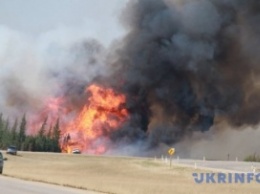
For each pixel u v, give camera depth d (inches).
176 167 2197.3
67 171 2082.9
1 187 896.3
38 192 834.2
